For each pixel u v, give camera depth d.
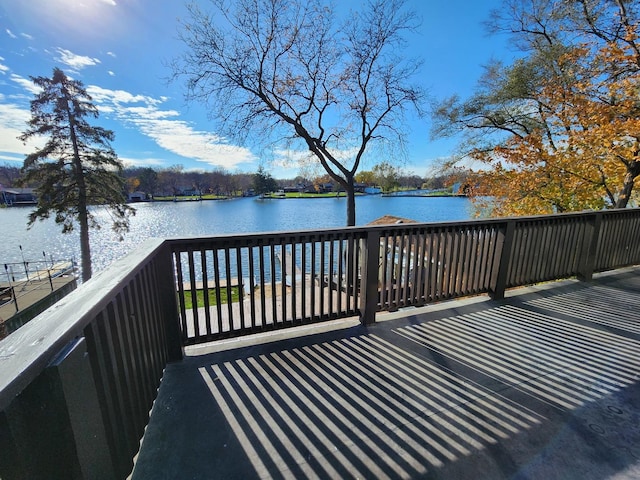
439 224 2.80
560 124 7.61
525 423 1.52
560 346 2.26
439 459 1.32
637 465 1.29
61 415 0.69
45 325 0.75
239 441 1.42
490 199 10.12
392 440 1.42
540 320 2.69
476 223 2.96
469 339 2.36
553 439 1.42
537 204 8.68
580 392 1.76
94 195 14.84
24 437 0.62
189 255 2.08
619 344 2.29
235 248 2.18
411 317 2.75
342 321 2.70
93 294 0.97
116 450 1.05
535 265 3.39
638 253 4.23
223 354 2.15
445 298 2.99
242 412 1.60
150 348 1.59
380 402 1.67
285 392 1.75
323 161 9.81
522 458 1.32
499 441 1.42
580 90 6.86
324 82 9.02
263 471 1.27
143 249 1.64
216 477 1.24
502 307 2.97
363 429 1.49
